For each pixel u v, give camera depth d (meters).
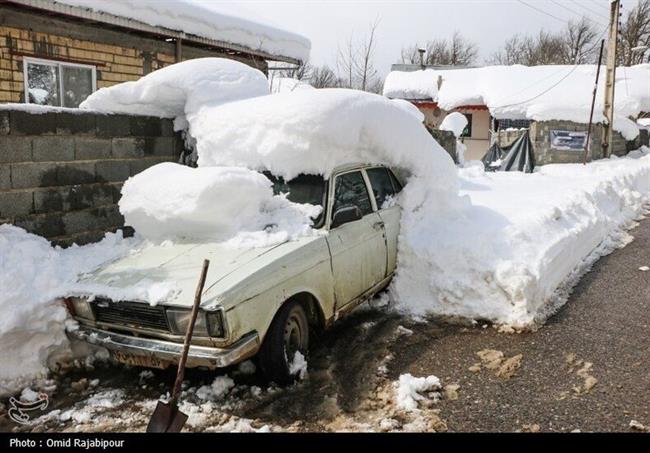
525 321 5.00
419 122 6.30
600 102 22.14
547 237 6.16
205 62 6.25
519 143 17.20
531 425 3.52
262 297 3.82
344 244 4.75
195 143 6.53
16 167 4.90
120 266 4.40
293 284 4.10
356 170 5.34
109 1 7.58
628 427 3.46
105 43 8.63
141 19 8.12
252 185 4.68
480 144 27.30
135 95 6.00
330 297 4.54
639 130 22.69
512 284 5.14
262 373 4.15
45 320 4.17
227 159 5.41
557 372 4.21
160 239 4.90
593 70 26.47
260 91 6.43
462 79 27.80
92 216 5.61
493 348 4.65
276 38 11.17
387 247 5.49
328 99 5.11
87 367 4.46
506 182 11.62
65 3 7.08
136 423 3.65
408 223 5.85
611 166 15.99
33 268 4.34
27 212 5.01
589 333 4.91
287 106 5.10
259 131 5.15
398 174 6.22
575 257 6.75
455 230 5.86
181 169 5.00
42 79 7.80
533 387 4.00
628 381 4.04
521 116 24.30
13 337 4.05
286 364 4.05
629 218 10.00
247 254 4.18
